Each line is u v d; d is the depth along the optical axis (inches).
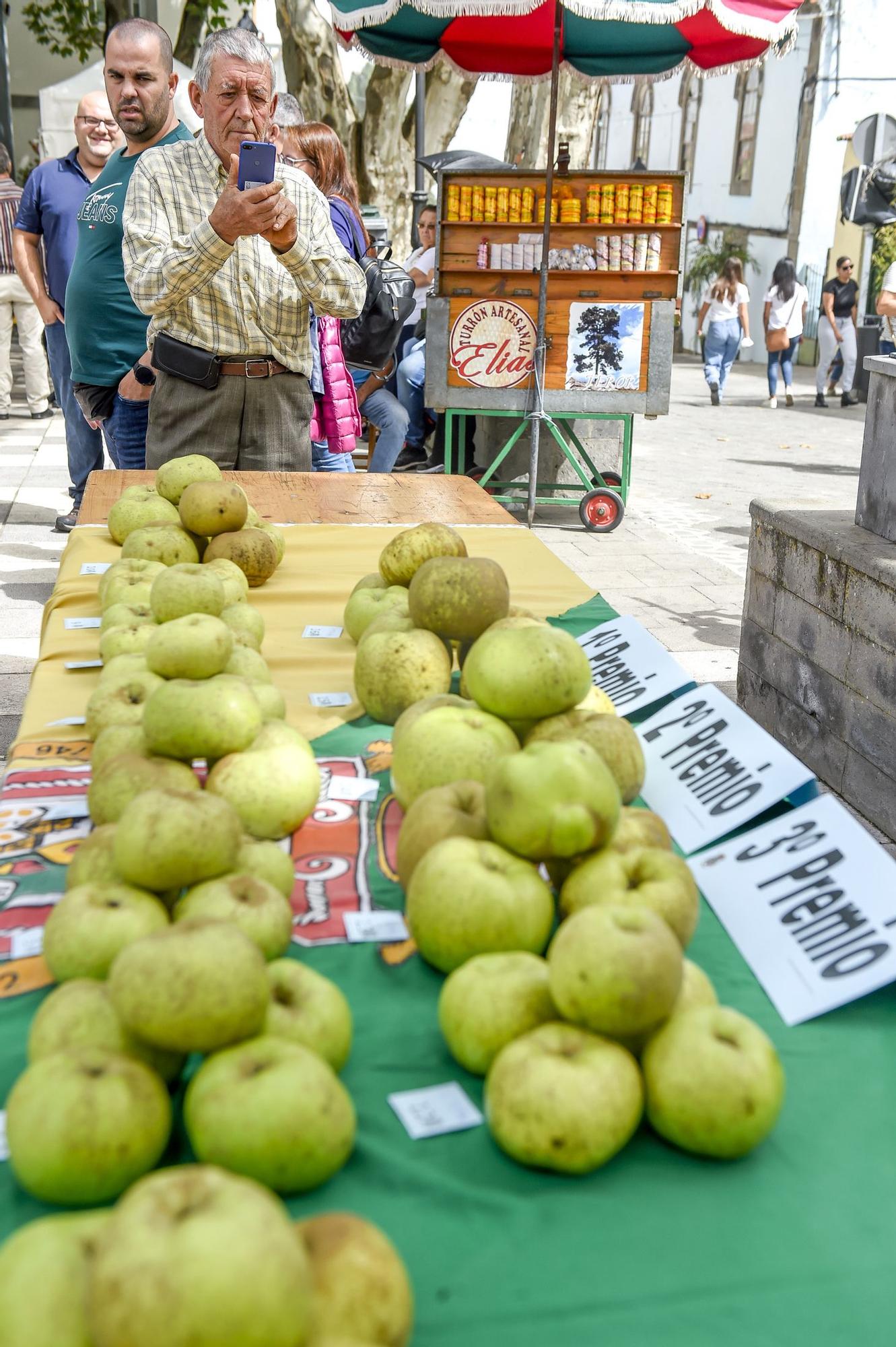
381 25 318.7
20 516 319.0
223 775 72.4
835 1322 43.8
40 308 283.1
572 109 521.7
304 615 117.3
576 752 61.9
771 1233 47.8
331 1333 37.9
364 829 77.9
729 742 85.1
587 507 337.4
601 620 116.9
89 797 71.1
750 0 273.6
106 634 93.3
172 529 118.1
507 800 60.9
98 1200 45.9
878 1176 51.1
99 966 56.5
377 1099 54.6
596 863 61.2
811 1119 54.4
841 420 631.8
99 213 230.5
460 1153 51.4
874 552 164.6
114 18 659.4
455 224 320.8
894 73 922.1
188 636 81.6
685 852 78.4
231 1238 35.3
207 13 737.6
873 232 828.6
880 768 163.9
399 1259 41.3
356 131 572.4
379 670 90.3
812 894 68.2
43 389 489.1
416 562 105.2
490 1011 54.3
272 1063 48.8
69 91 533.6
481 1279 45.1
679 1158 51.8
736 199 1079.0
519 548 142.6
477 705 77.1
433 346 329.7
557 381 332.5
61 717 91.2
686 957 67.0
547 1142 49.1
